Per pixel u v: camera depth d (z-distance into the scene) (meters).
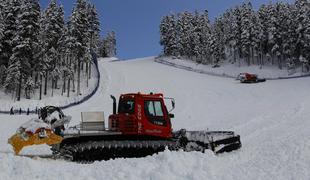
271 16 89.56
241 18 100.06
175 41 112.50
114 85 63.12
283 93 45.66
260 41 94.69
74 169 8.34
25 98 56.03
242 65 99.50
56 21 60.09
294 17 84.31
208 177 8.27
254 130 20.08
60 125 11.38
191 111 37.09
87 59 64.69
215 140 13.27
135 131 12.18
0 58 57.66
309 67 82.25
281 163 10.31
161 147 12.12
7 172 7.98
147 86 61.25
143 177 7.81
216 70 98.06
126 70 84.00
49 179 7.42
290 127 20.12
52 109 11.84
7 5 58.66
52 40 59.31
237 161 11.15
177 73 81.25
